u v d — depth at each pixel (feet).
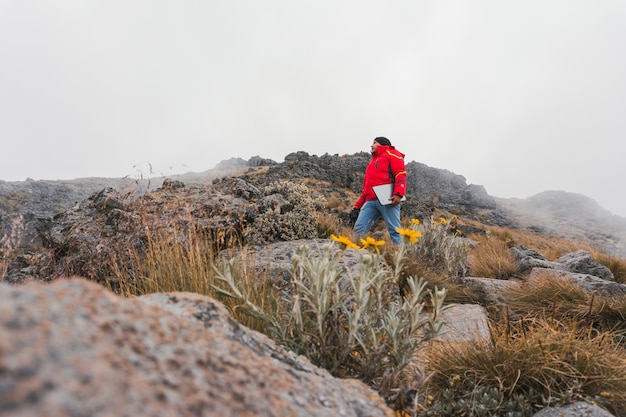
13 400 1.60
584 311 12.67
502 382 8.13
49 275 13.24
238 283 7.61
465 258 19.07
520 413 7.38
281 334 6.15
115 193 18.04
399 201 19.98
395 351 5.79
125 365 2.23
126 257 12.62
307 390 3.64
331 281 5.88
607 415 6.89
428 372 8.64
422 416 7.19
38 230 16.17
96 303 2.72
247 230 16.85
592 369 8.20
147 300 4.55
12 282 13.05
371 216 21.18
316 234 18.93
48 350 1.96
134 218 14.83
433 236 19.38
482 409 7.47
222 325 4.34
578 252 24.38
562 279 15.12
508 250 26.16
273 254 15.17
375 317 6.26
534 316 13.06
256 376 3.21
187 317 4.22
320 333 5.83
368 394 4.32
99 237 14.71
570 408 7.25
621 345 11.11
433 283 15.31
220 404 2.50
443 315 12.67
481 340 9.27
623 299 13.15
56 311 2.33
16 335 1.95
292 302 6.60
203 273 9.57
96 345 2.23
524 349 8.64
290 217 18.33
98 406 1.80
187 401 2.30
